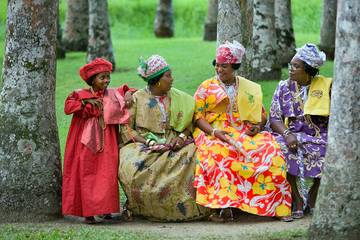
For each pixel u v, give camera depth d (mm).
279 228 11711
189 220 12344
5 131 12570
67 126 20016
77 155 12367
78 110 12336
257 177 12211
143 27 48031
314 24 45156
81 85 25828
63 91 24781
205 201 12055
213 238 11000
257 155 12266
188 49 35469
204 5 50469
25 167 12508
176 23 49094
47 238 11102
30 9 12438
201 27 48750
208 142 12391
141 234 11305
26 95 12547
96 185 12250
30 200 12531
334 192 10055
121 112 12461
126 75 27453
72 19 36094
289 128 12844
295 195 12531
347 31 9906
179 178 12141
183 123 12547
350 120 9945
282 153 12312
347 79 9938
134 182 12094
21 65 12531
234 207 12219
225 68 12531
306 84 12680
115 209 12250
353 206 10000
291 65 12578
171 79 12602
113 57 28969
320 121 12648
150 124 12555
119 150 12547
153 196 12070
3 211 12500
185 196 12188
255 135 12617
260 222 12219
